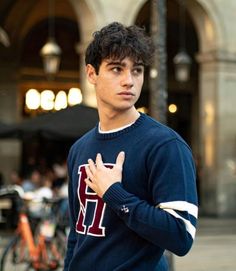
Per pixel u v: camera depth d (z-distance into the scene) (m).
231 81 20.69
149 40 3.02
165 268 3.04
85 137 3.23
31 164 20.17
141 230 2.84
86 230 3.02
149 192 2.95
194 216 2.87
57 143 21.41
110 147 3.03
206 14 20.38
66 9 23.02
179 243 2.82
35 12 22.64
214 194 20.73
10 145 21.81
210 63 20.61
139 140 2.98
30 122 15.59
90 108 15.93
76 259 3.03
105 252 2.95
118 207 2.87
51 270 9.68
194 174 2.96
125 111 3.02
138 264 2.92
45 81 23.31
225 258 12.23
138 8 18.80
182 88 25.45
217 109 20.52
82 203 3.07
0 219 16.27
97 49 3.00
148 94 24.39
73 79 23.70
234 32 20.67
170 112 25.44
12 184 18.61
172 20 24.67
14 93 22.55
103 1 18.27
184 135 25.80
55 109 23.47
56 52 18.02
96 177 2.94
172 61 25.28
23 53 22.89
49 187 15.12
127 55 2.94
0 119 22.36
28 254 10.32
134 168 2.95
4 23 22.00
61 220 10.69
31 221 11.15
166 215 2.81
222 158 20.70
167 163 2.89
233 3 20.67
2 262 10.03
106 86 2.98
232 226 18.31
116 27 3.01
